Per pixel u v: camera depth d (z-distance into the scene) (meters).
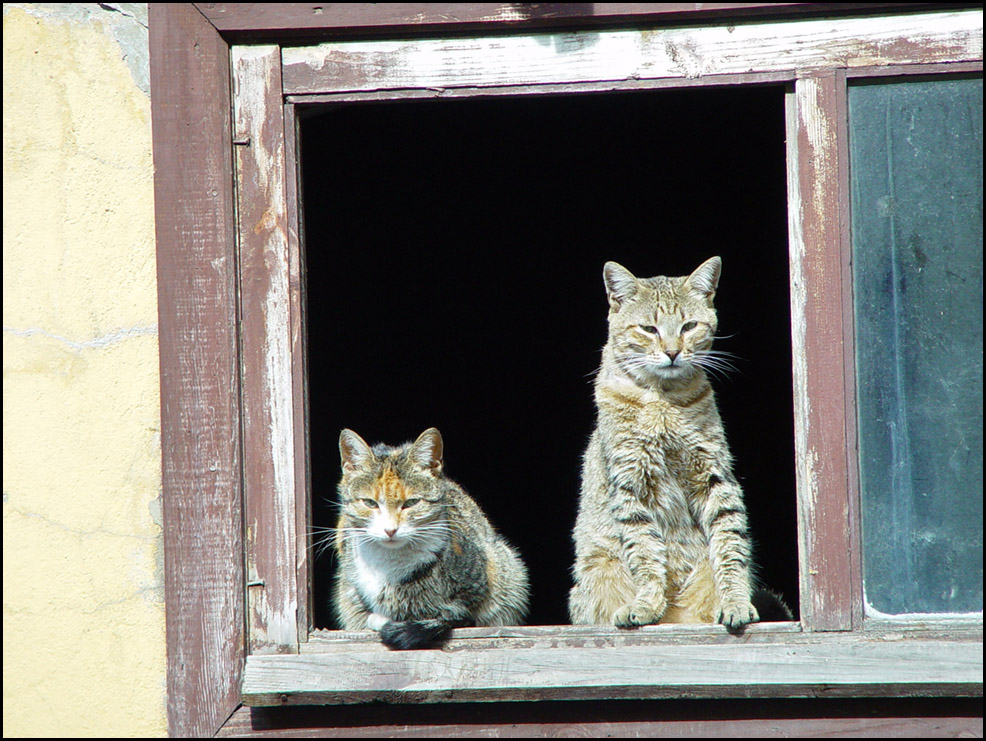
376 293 15.49
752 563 7.93
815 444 6.14
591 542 7.90
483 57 6.36
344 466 7.38
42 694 6.16
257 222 6.35
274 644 6.20
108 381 6.27
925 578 6.08
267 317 6.32
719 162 14.11
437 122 12.82
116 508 6.24
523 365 15.65
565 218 15.07
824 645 5.95
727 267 14.86
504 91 6.34
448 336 15.62
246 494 6.25
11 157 6.32
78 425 6.25
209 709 6.13
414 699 6.06
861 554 6.09
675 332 7.79
